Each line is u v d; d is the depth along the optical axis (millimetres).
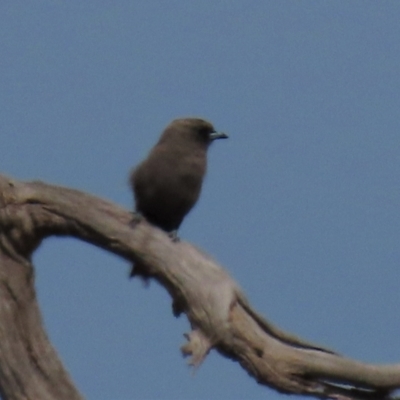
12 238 13273
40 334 13219
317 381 13078
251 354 12922
